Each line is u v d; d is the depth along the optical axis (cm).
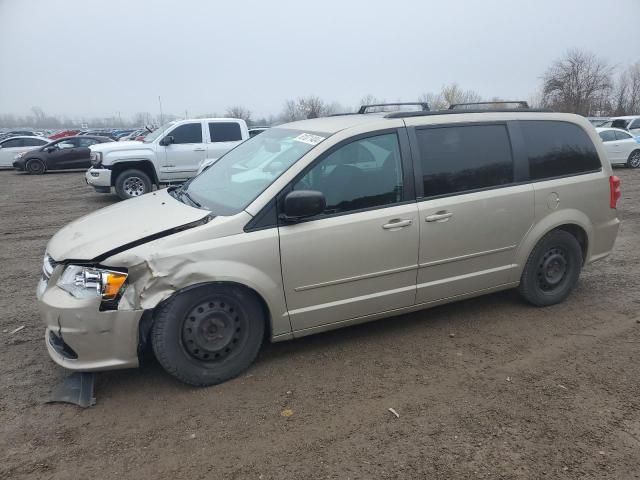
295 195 340
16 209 1186
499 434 298
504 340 419
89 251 325
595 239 496
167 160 1273
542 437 296
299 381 359
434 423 310
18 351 410
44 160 2141
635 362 381
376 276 388
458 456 280
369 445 290
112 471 273
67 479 267
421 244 399
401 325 448
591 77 4962
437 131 413
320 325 381
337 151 377
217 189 404
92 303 317
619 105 5194
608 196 496
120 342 324
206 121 1310
